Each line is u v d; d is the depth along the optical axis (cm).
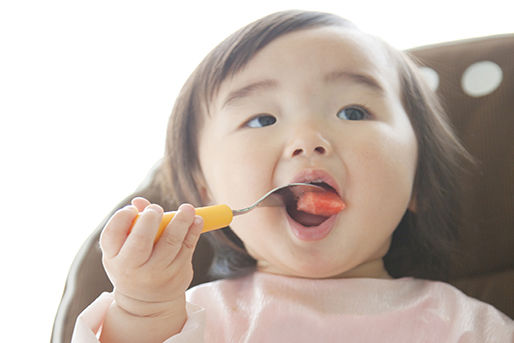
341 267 83
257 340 81
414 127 92
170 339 68
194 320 71
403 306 84
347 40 86
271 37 87
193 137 95
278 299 84
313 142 77
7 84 158
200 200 99
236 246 104
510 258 107
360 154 79
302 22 89
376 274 93
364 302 84
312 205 75
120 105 162
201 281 109
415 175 97
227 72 88
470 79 113
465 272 107
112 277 67
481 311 83
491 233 107
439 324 81
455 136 108
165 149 104
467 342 79
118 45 162
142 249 63
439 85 113
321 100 82
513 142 108
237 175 83
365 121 82
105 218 108
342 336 80
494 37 117
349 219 80
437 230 103
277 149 81
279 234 81
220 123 87
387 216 82
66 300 97
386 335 80
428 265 104
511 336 80
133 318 68
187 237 65
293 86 83
